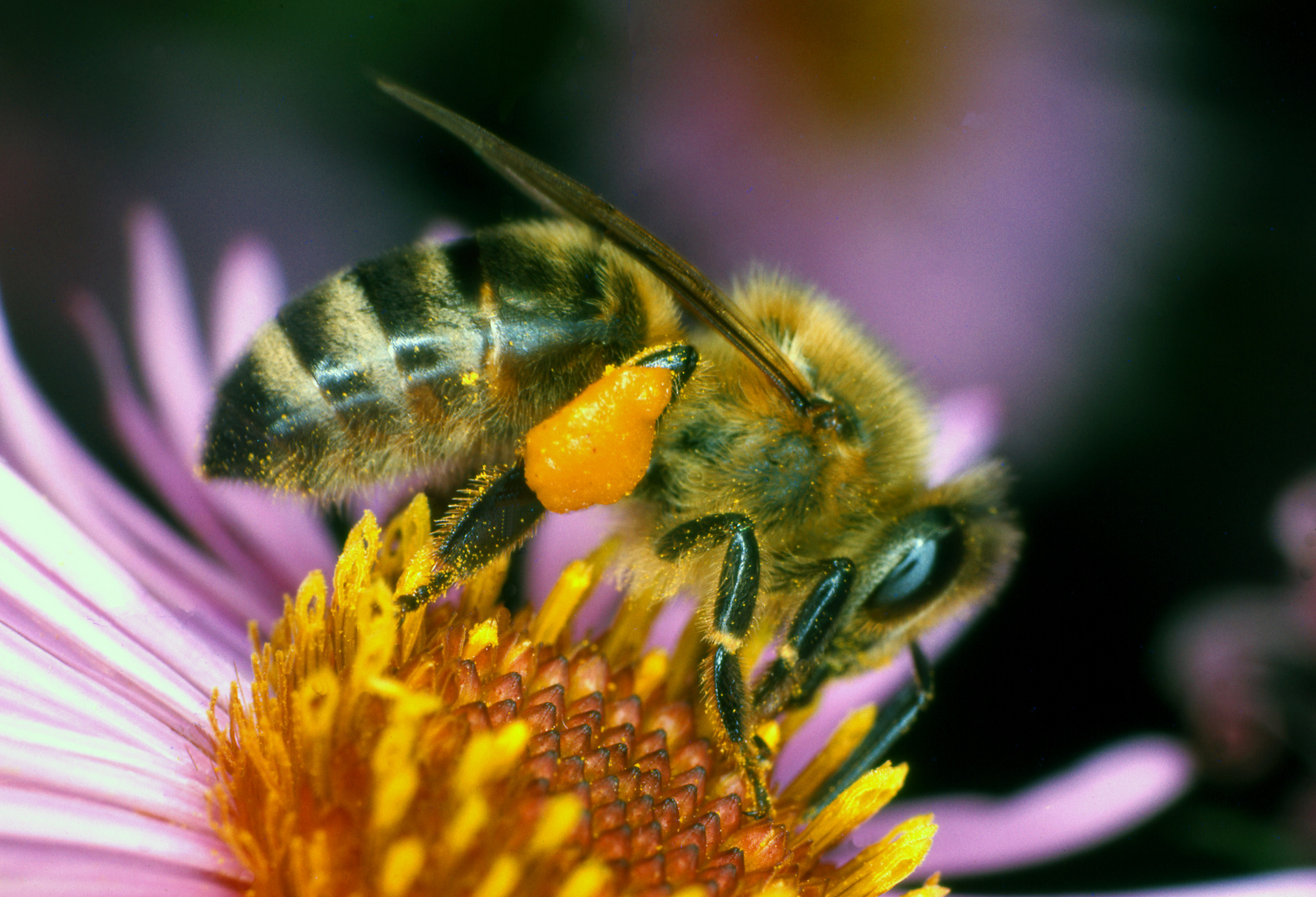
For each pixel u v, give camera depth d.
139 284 0.07
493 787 0.06
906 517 0.06
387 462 0.06
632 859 0.06
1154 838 0.07
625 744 0.06
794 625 0.06
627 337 0.06
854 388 0.06
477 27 0.07
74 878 0.06
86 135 0.07
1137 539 0.07
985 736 0.07
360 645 0.06
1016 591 0.07
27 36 0.07
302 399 0.06
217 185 0.07
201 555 0.06
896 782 0.06
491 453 0.06
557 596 0.06
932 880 0.06
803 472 0.06
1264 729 0.07
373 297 0.06
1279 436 0.08
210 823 0.06
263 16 0.07
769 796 0.06
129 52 0.07
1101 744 0.07
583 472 0.06
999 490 0.06
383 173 0.07
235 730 0.06
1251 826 0.07
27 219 0.07
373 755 0.06
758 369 0.06
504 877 0.06
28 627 0.06
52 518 0.06
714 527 0.06
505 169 0.06
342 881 0.06
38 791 0.06
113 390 0.07
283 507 0.06
